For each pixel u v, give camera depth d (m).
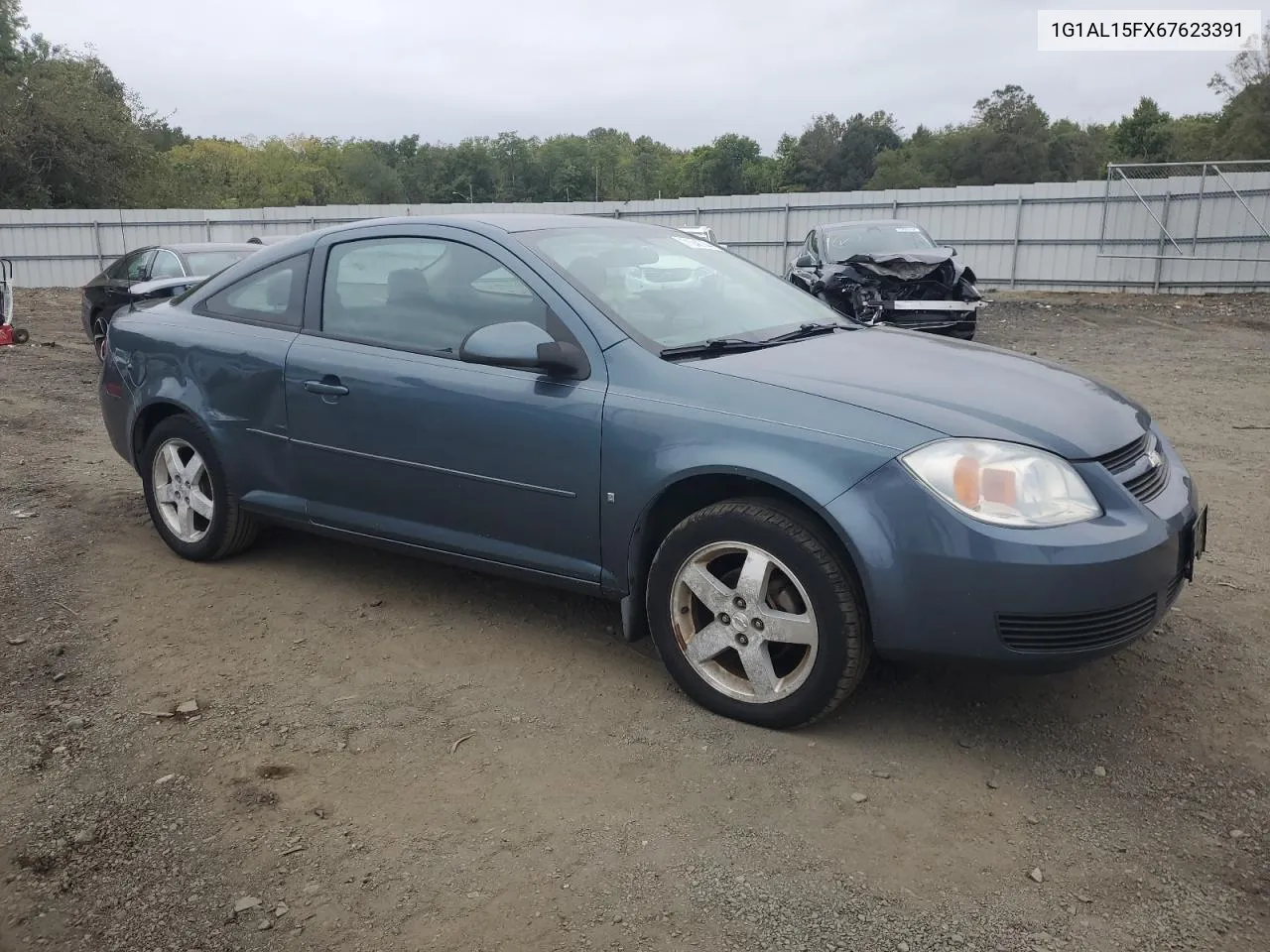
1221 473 6.41
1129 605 2.88
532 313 3.60
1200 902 2.41
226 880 2.51
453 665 3.68
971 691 3.47
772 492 3.18
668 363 3.34
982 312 18.36
